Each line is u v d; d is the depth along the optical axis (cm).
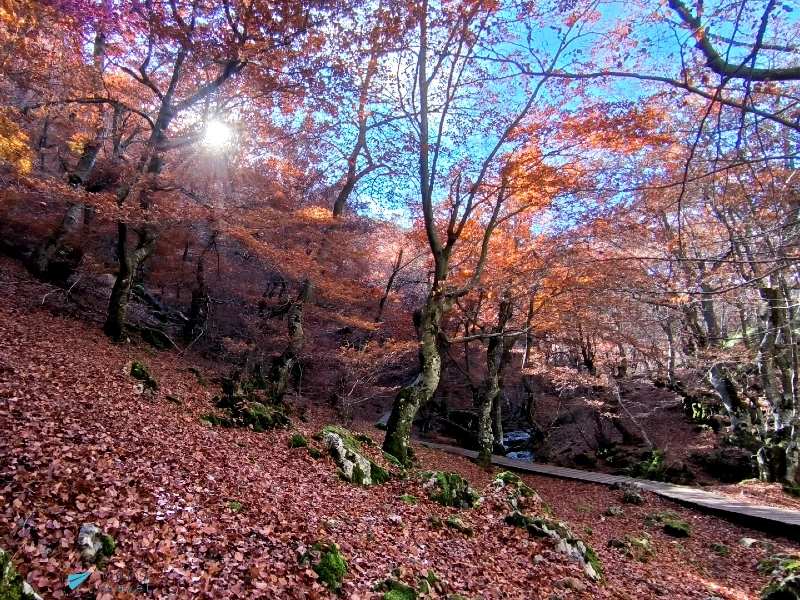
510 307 1789
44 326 1223
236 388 1408
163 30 1023
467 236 1731
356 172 1994
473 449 2456
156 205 1172
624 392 2495
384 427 2308
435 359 1246
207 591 389
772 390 1619
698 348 1677
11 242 1695
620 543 917
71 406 724
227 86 1355
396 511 759
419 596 479
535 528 755
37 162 1537
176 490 562
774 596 696
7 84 1147
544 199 1278
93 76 1279
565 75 479
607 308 1631
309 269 1411
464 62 1170
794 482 1499
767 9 349
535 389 2756
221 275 1986
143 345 1570
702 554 996
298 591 428
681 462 1955
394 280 2538
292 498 677
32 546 371
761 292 1392
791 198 663
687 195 969
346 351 1625
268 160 1750
